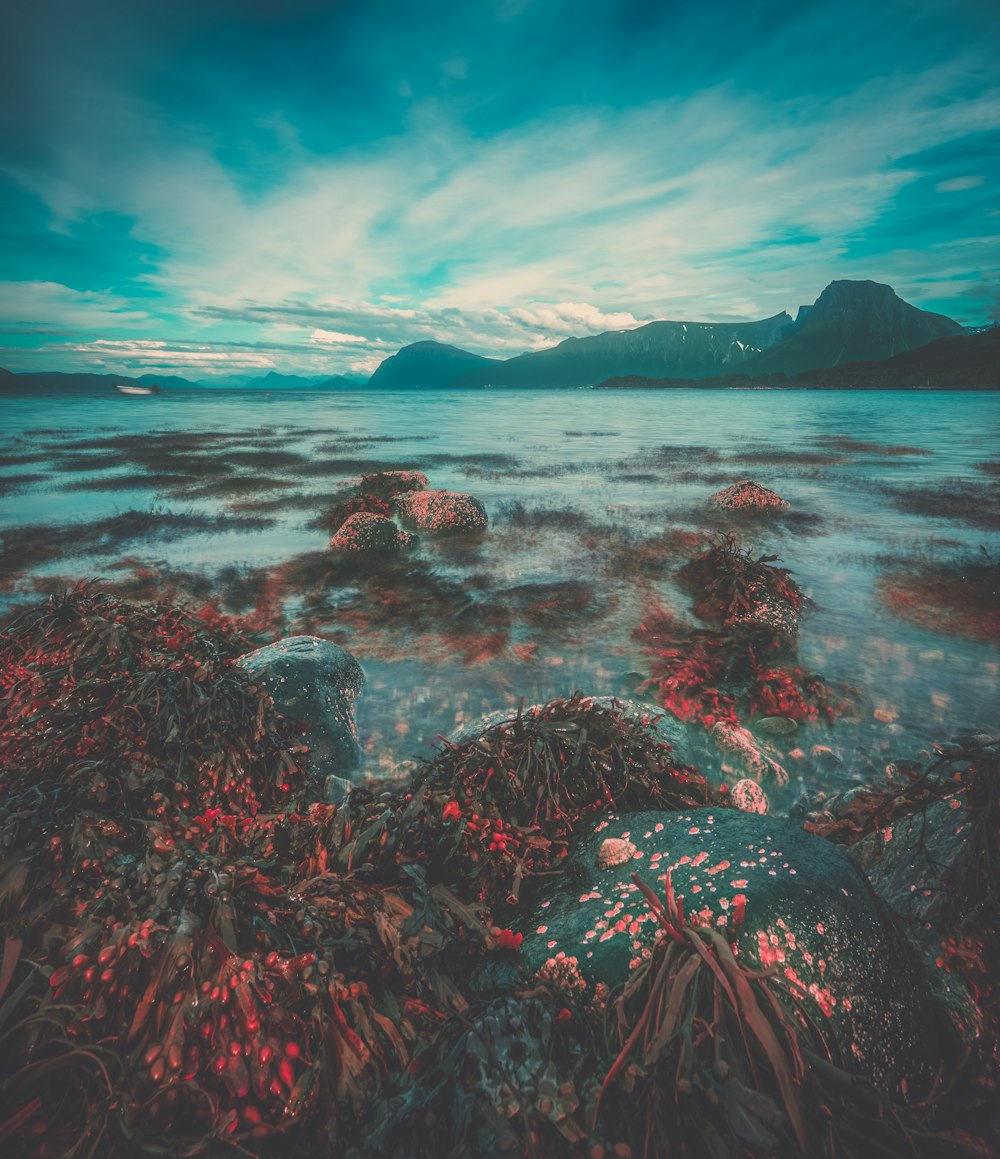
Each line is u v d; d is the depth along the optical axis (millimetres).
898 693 7008
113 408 94000
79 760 3621
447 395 187625
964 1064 2348
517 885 3037
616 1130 1926
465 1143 1908
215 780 4102
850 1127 1926
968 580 11188
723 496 18609
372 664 7957
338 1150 1995
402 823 3234
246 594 10891
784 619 8648
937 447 35656
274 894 2658
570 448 37281
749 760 5504
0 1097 1943
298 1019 2225
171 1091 1994
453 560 13164
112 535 15586
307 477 26250
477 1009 2344
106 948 2217
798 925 2416
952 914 2930
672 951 2258
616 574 11992
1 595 10766
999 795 3068
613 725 4199
